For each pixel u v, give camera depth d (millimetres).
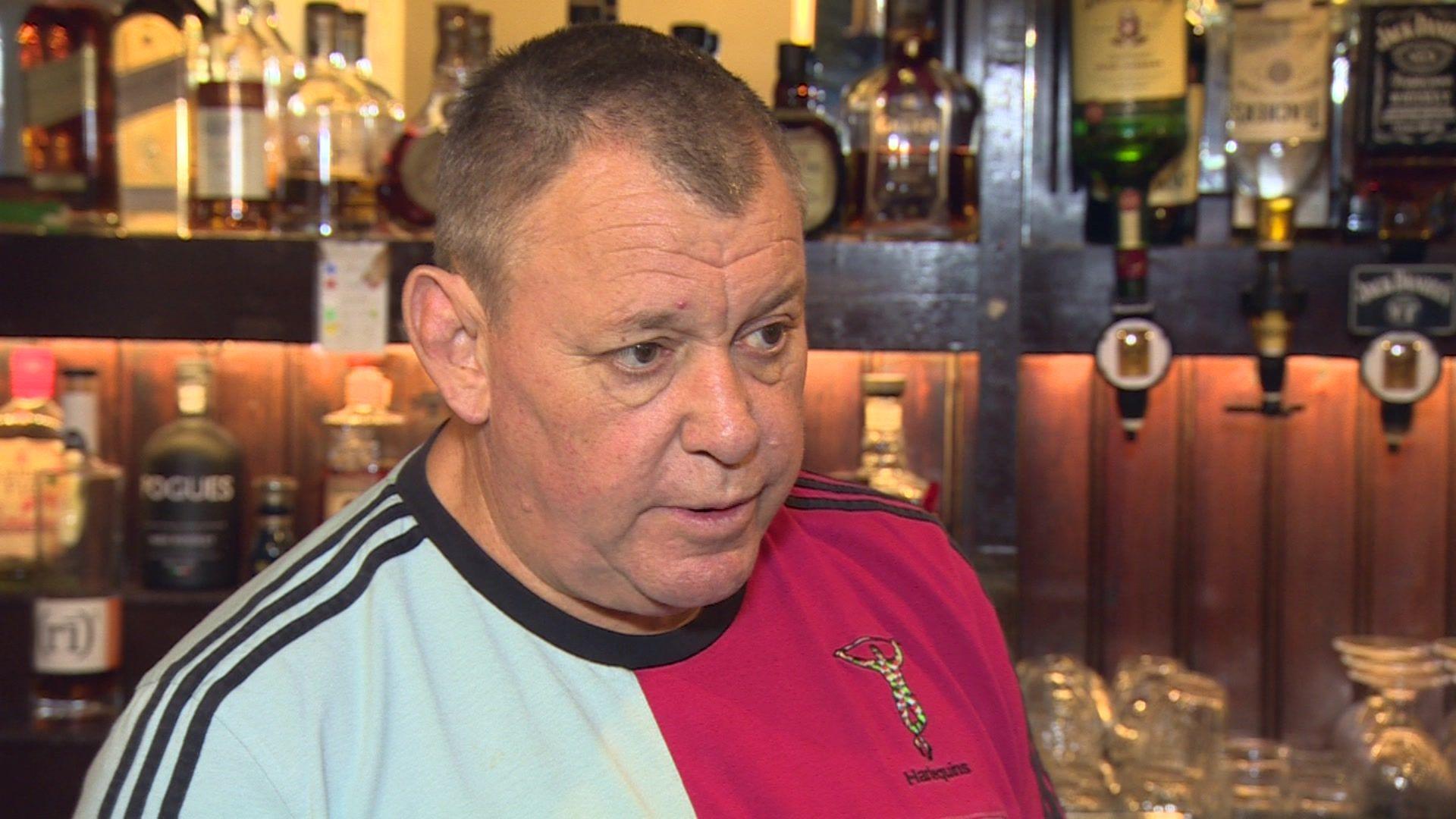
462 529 884
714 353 799
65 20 1597
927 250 1566
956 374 1767
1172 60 1575
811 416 1783
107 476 1691
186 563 1661
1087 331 1638
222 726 782
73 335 1575
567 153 787
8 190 1598
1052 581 1796
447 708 836
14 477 1652
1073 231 1763
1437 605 1763
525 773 831
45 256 1568
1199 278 1633
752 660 953
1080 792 1585
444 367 866
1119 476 1789
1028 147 1713
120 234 1569
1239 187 1688
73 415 1676
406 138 1608
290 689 807
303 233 1629
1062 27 1754
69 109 1598
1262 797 1614
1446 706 1762
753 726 917
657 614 880
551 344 798
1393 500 1768
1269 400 1637
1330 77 1688
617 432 798
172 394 1776
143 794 767
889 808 941
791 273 811
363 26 1688
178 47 1614
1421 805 1555
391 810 806
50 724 1607
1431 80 1616
